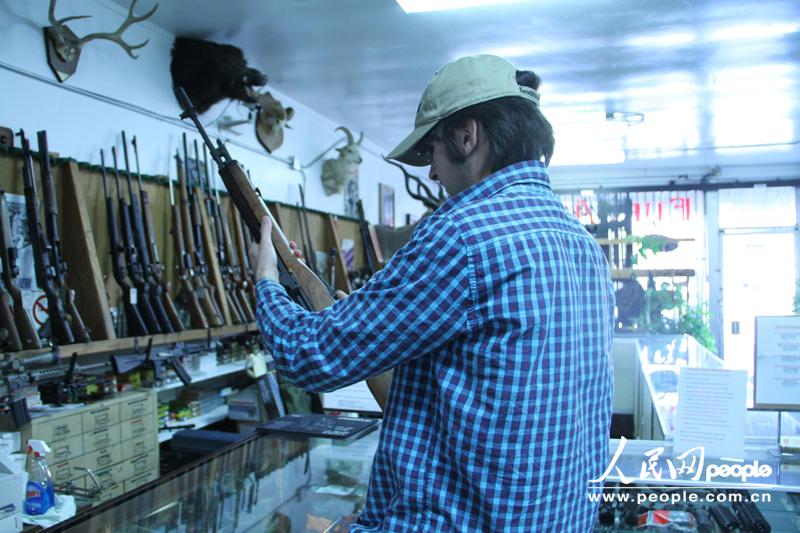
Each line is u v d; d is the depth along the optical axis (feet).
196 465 5.29
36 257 8.82
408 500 2.89
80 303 9.78
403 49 13.87
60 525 4.18
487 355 2.74
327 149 19.79
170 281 12.07
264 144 15.89
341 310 2.98
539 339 2.74
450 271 2.75
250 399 12.87
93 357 10.53
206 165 12.90
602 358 3.23
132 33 11.75
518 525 2.75
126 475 9.56
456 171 3.17
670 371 10.69
